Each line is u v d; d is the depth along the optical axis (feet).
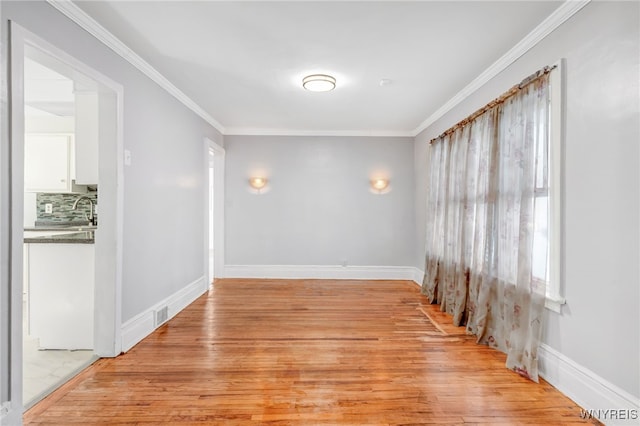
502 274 9.12
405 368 8.26
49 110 15.24
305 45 8.78
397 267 18.85
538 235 7.79
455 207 12.35
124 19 7.57
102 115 8.70
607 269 6.14
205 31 8.11
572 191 6.95
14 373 5.74
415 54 9.21
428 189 15.53
